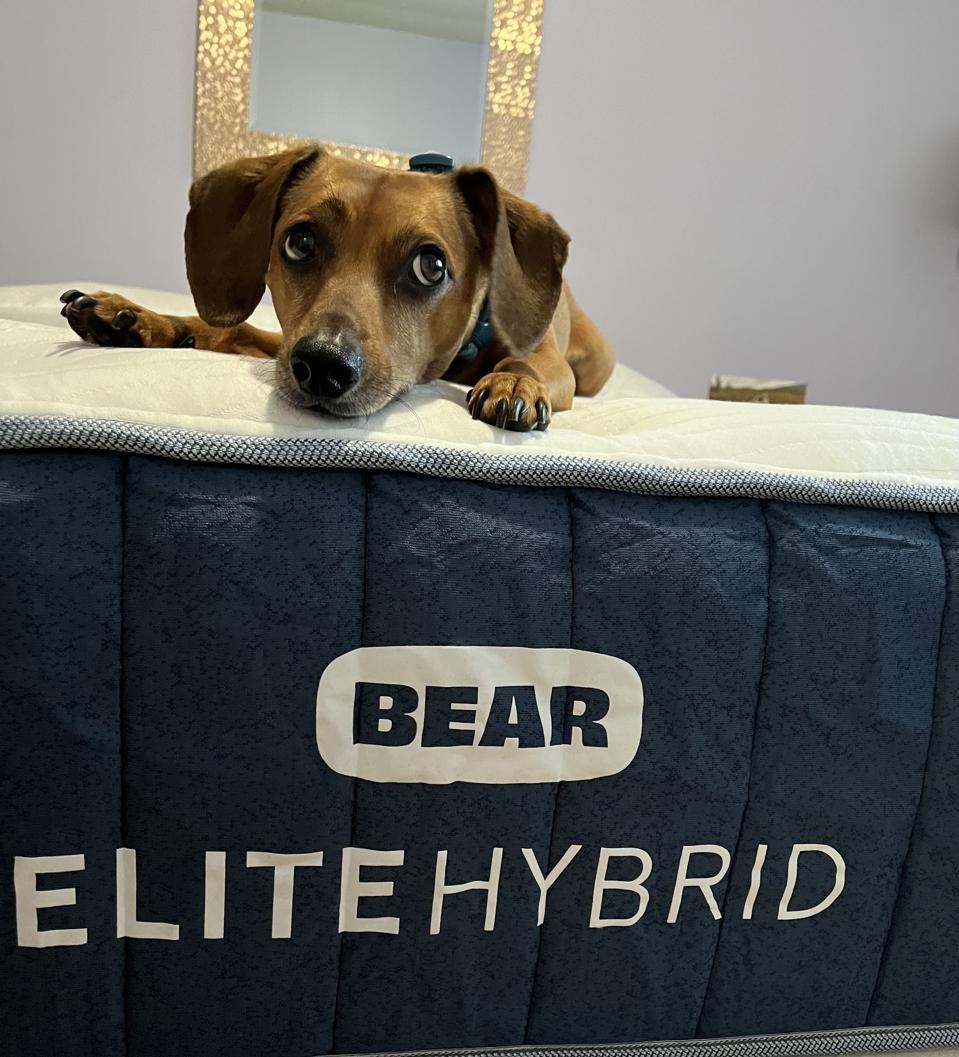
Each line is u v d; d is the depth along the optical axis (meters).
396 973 0.70
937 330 2.46
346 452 0.66
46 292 1.46
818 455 0.77
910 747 0.74
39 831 0.62
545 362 1.08
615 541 0.70
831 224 2.34
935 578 0.74
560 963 0.72
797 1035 0.78
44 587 0.60
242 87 2.03
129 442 0.62
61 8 1.94
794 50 2.22
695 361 2.38
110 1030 0.66
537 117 2.17
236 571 0.63
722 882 0.73
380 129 2.11
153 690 0.63
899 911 0.77
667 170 2.25
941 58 2.28
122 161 2.04
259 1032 0.68
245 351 1.04
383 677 0.66
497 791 0.68
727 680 0.71
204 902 0.65
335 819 0.66
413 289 0.85
